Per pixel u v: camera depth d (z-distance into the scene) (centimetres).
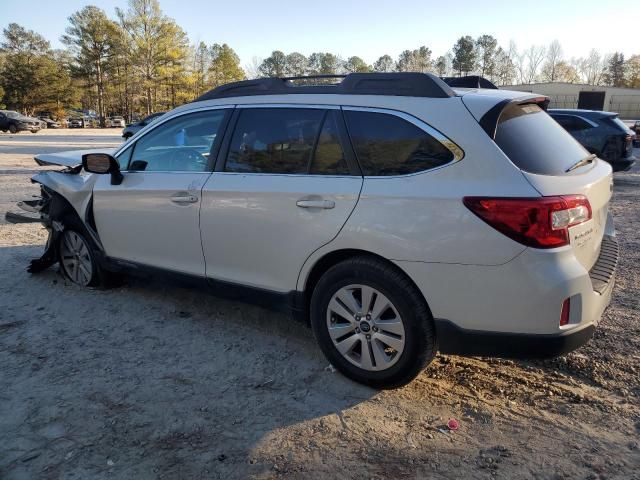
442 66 11000
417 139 304
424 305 302
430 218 288
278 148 355
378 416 305
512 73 10600
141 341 401
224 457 270
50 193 517
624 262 576
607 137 1137
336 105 335
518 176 276
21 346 392
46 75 8144
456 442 282
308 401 320
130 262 449
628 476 254
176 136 415
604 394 326
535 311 273
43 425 296
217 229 376
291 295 351
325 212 323
